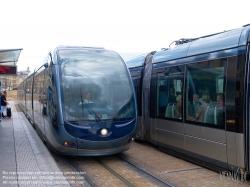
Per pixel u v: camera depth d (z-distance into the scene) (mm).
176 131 8609
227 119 6645
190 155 8070
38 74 12570
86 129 7871
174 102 8758
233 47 6645
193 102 7895
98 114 8109
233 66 6562
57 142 8086
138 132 11086
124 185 6566
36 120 12930
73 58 8820
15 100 63000
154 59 10172
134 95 8914
